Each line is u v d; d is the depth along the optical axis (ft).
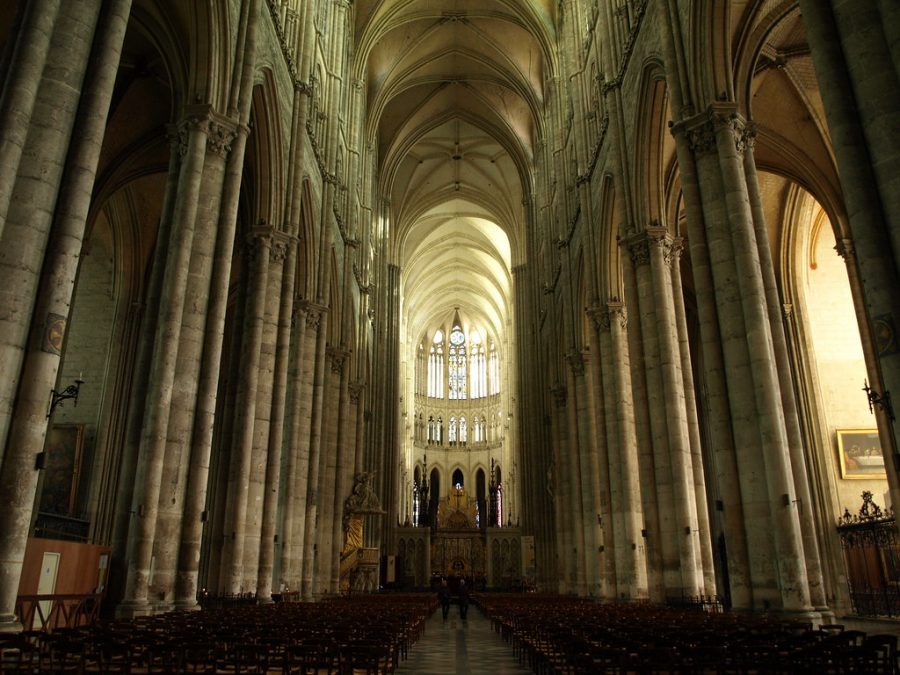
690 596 52.13
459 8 125.29
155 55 62.13
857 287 72.38
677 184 69.92
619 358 76.07
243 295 62.03
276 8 62.39
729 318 42.88
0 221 26.27
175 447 40.63
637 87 62.03
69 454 78.74
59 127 28.50
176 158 46.60
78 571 35.81
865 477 80.43
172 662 20.45
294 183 66.33
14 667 18.78
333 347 96.94
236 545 52.24
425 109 151.02
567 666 26.78
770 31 53.88
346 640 24.95
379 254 148.77
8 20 54.60
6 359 25.71
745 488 40.34
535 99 132.67
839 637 23.68
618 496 72.54
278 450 61.31
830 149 73.10
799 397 83.87
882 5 25.55
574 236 96.32
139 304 85.35
